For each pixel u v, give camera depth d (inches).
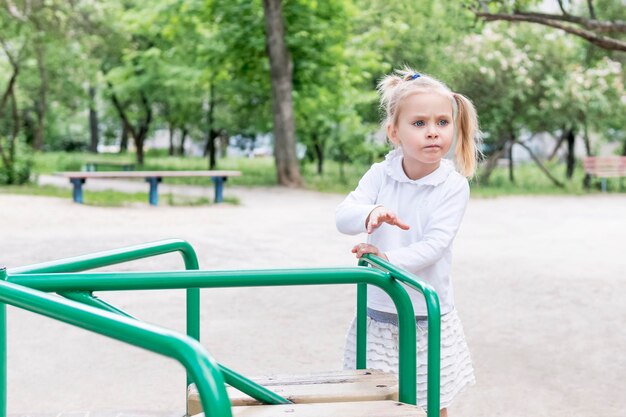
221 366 100.6
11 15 948.6
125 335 59.9
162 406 173.5
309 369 202.7
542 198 799.7
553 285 320.5
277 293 301.9
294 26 887.7
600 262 379.6
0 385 90.6
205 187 879.7
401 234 119.7
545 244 445.4
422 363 119.7
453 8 477.1
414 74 119.7
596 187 957.8
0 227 469.1
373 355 121.0
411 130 115.2
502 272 350.9
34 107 1668.3
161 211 587.5
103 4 1034.7
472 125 124.6
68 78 1382.9
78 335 236.2
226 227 494.9
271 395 102.0
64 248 391.2
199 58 922.1
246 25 891.4
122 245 403.5
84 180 634.8
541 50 917.2
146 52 1067.3
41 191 763.4
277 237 452.4
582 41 935.7
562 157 1501.0
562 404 178.2
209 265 355.6
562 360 213.8
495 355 218.2
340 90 934.4
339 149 1058.7
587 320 260.5
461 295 302.4
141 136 1355.8
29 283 89.6
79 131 2154.3
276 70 872.3
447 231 116.6
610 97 941.2
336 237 457.1
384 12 937.5
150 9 938.1
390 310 118.6
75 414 166.9
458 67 913.5
